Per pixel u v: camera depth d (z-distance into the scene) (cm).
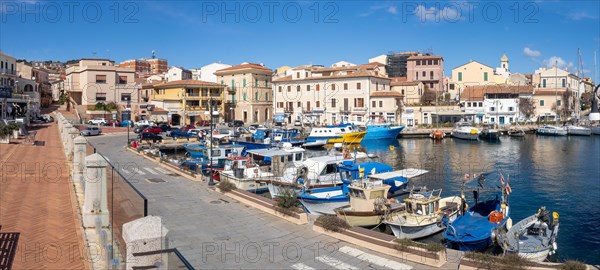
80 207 1669
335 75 9775
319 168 2911
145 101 9669
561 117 10631
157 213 2055
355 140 6619
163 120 9000
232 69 10456
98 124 7750
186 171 3094
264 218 1989
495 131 7938
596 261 2022
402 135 8588
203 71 12075
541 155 5909
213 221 1934
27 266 1130
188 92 9462
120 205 1237
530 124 9750
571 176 4250
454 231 1914
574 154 5962
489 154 6075
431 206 2141
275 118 9719
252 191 2995
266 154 3303
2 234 1357
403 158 5669
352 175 2933
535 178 4156
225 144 5175
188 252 1542
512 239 1878
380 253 1548
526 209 2998
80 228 1433
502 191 2398
